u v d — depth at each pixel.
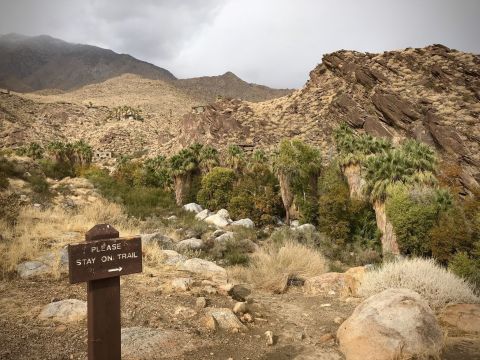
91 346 3.86
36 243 9.69
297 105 110.44
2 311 5.98
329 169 48.62
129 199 30.03
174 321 5.99
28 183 24.88
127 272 4.04
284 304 7.89
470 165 64.56
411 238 28.17
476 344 5.05
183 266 9.90
